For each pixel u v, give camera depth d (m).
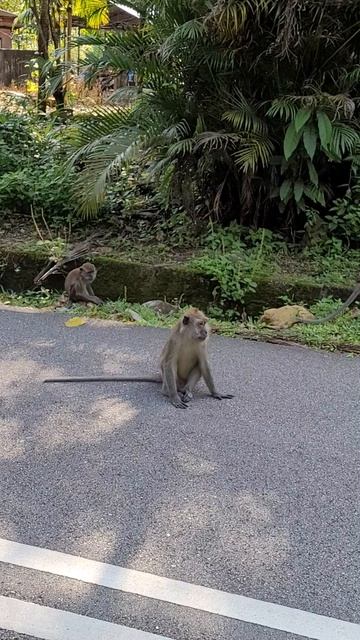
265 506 1.90
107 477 2.04
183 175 4.75
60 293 4.45
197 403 2.66
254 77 4.50
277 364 3.15
